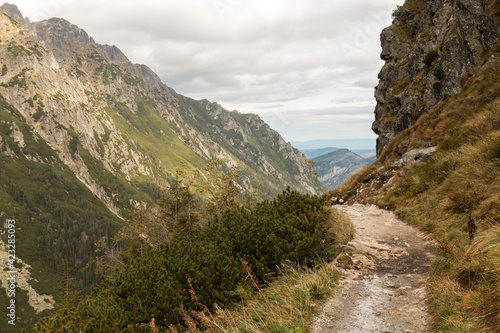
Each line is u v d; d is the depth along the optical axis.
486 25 22.53
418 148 19.41
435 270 6.02
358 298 5.64
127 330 5.57
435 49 28.27
